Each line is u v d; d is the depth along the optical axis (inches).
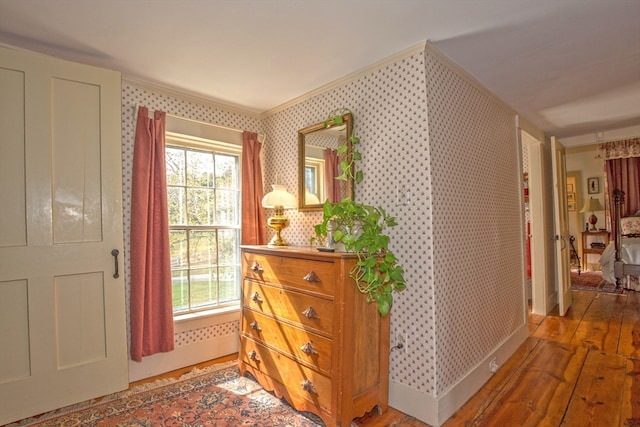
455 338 83.7
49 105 81.4
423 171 78.5
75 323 83.3
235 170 124.7
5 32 74.6
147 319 97.2
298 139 113.0
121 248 90.4
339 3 65.0
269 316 89.3
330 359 72.2
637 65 93.4
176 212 109.8
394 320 84.4
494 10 67.9
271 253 89.5
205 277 115.8
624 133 162.4
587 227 271.4
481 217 99.9
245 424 75.6
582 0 65.3
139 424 75.5
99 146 87.7
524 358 109.9
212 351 112.8
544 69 95.3
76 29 73.7
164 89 105.0
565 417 76.5
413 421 77.5
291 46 81.3
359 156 91.6
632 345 118.0
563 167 173.6
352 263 73.2
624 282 210.5
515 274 121.9
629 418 75.4
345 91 98.5
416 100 80.3
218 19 70.1
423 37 77.6
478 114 102.0
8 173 76.5
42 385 78.8
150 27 73.1
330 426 70.8
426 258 77.7
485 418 77.3
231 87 105.3
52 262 80.7
